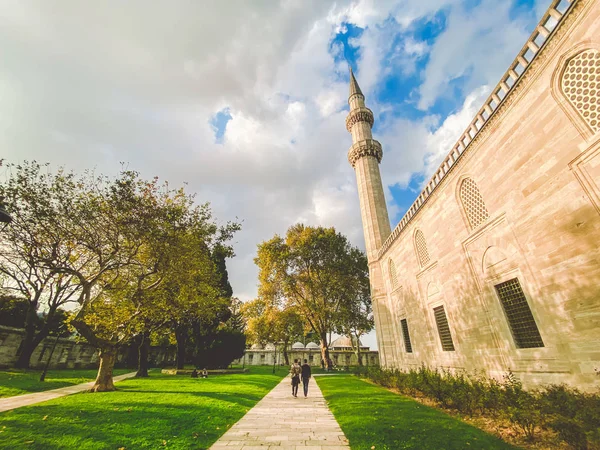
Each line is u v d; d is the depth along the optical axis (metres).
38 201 13.46
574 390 8.08
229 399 12.62
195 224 18.09
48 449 5.98
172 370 27.70
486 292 12.31
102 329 15.77
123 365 35.62
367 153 35.81
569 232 8.58
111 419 8.28
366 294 42.84
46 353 26.62
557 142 9.02
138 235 14.34
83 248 15.88
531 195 9.93
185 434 7.23
